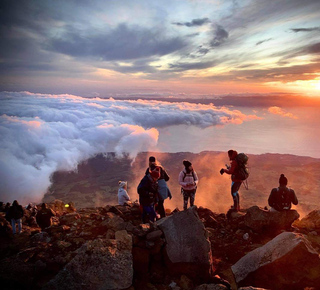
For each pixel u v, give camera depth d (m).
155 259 4.93
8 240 6.68
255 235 6.43
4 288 4.26
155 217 6.44
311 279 4.11
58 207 10.84
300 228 6.64
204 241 4.98
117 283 4.16
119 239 4.86
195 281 4.71
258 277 4.36
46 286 4.01
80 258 4.32
